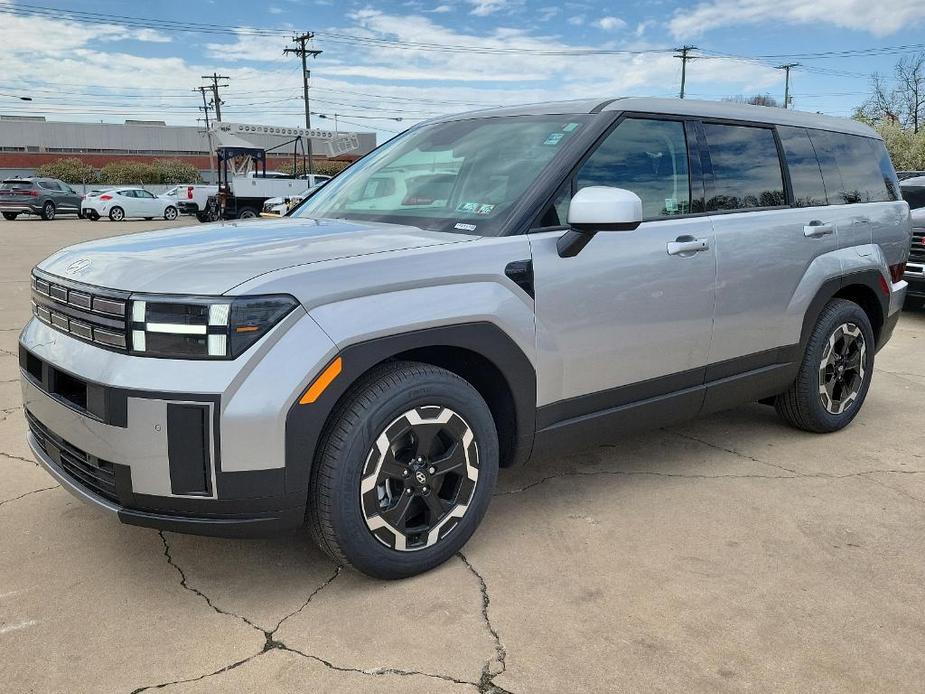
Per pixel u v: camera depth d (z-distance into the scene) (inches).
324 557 117.7
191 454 92.9
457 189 130.0
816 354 165.2
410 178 140.0
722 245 140.6
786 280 154.3
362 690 87.1
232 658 92.6
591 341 123.2
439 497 113.3
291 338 94.3
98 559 116.0
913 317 345.7
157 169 2445.9
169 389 91.6
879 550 121.3
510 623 100.4
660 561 117.1
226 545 121.2
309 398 95.0
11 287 411.8
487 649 95.0
